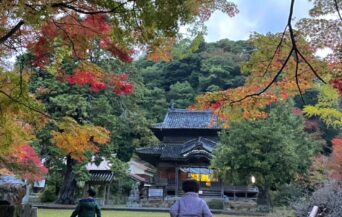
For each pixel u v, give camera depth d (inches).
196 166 1296.8
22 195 438.9
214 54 1845.5
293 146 951.0
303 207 460.8
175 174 1347.2
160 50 219.3
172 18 165.6
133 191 1248.2
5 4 174.2
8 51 243.1
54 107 956.0
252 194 1360.7
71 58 253.3
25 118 271.4
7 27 210.4
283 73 256.4
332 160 607.2
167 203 1175.6
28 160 389.7
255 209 1016.9
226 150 969.5
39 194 1316.4
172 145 1407.5
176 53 220.7
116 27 183.5
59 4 191.0
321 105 299.6
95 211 290.8
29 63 259.0
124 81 270.2
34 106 260.7
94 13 195.2
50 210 889.5
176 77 1946.4
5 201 354.9
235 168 959.0
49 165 1075.3
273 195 1026.7
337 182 509.7
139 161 1803.6
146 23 168.7
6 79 247.6
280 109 1025.5
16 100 247.0
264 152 946.7
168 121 1448.1
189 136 1428.4
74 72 262.4
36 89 909.8
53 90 959.0
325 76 244.8
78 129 270.4
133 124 1199.6
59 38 228.2
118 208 994.1
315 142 1125.1
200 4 190.1
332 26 226.2
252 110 280.7
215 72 1754.4
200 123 1409.9
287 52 243.0
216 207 1107.3
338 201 414.9
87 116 979.9
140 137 1396.4
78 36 225.9
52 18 202.7
